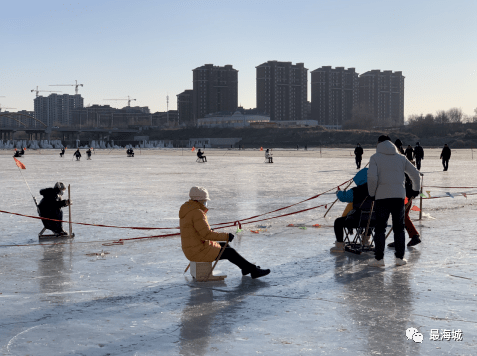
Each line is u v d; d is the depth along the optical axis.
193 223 5.90
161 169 32.56
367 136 175.38
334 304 5.03
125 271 6.49
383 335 4.18
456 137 165.75
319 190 17.42
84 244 8.34
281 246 8.09
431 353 3.81
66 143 175.00
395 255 6.79
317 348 3.91
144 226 10.16
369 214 7.39
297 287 5.69
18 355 3.79
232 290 5.58
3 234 9.30
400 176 6.61
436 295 5.33
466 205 13.11
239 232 9.33
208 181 21.80
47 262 7.00
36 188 18.42
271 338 4.12
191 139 196.00
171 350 3.88
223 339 4.10
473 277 6.08
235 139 193.75
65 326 4.42
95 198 15.23
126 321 4.55
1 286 5.75
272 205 13.35
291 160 49.06
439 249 7.76
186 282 5.95
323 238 8.80
